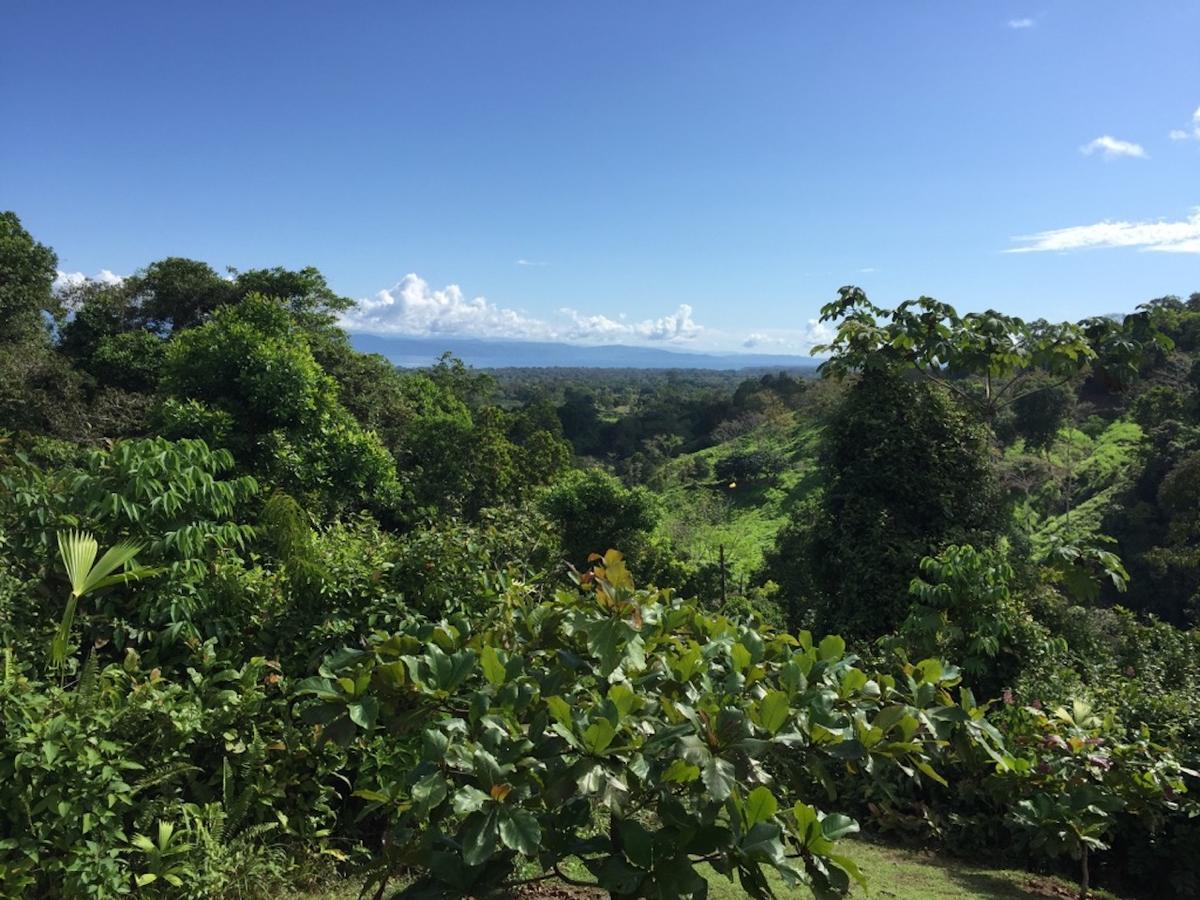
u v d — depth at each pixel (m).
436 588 4.10
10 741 2.62
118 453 3.64
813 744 2.14
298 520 4.32
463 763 1.85
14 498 3.50
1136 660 5.70
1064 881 4.03
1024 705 4.21
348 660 2.26
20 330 19.17
